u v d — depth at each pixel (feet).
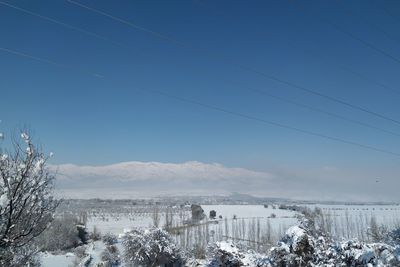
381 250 72.74
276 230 354.95
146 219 572.92
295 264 80.43
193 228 359.87
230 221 451.94
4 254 44.01
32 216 46.06
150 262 165.99
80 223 343.05
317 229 85.97
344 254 76.02
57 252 234.99
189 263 169.78
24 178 44.11
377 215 498.28
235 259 108.47
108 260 216.33
